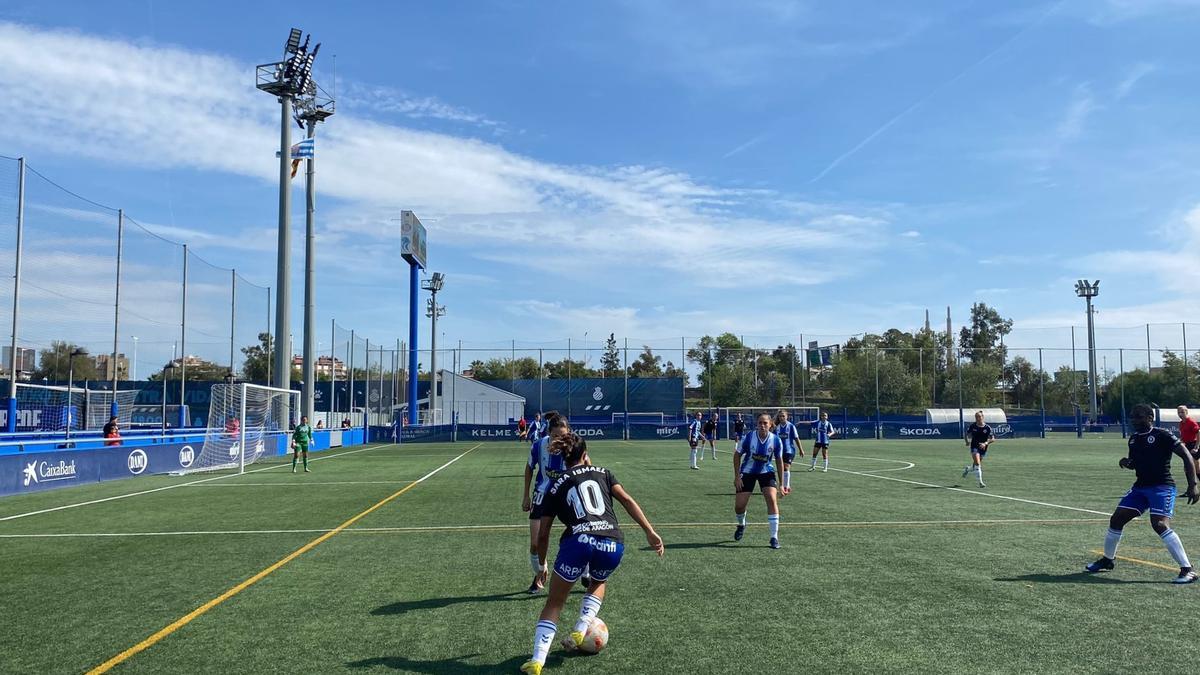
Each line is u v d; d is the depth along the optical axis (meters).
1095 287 62.28
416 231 59.34
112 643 6.20
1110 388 60.53
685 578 8.48
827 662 5.61
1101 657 5.71
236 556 10.04
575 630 5.70
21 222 21.98
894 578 8.44
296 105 45.38
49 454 19.97
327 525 12.84
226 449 28.09
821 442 24.94
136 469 24.30
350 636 6.35
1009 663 5.57
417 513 14.31
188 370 33.28
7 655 5.91
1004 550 10.15
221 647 6.07
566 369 64.12
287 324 39.69
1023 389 63.75
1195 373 58.75
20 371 28.44
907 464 27.27
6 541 11.41
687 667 5.53
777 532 11.02
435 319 79.94
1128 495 8.59
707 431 32.03
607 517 5.65
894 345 82.19
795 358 60.16
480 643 6.14
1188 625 6.54
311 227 45.06
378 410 55.59
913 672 5.40
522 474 23.45
